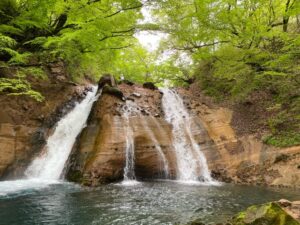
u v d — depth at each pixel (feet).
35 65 46.44
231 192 35.14
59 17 42.65
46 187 35.17
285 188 38.06
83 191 33.55
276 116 49.85
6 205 27.27
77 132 47.85
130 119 46.88
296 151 42.50
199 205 28.68
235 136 49.60
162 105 56.03
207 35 46.29
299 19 55.52
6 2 38.83
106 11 40.27
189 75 79.05
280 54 40.91
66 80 59.11
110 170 39.68
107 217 24.45
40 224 22.70
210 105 58.95
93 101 53.06
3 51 41.37
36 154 43.93
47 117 49.47
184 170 44.93
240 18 43.42
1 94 44.34
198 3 44.01
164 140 47.01
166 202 29.55
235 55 47.19
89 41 38.93
